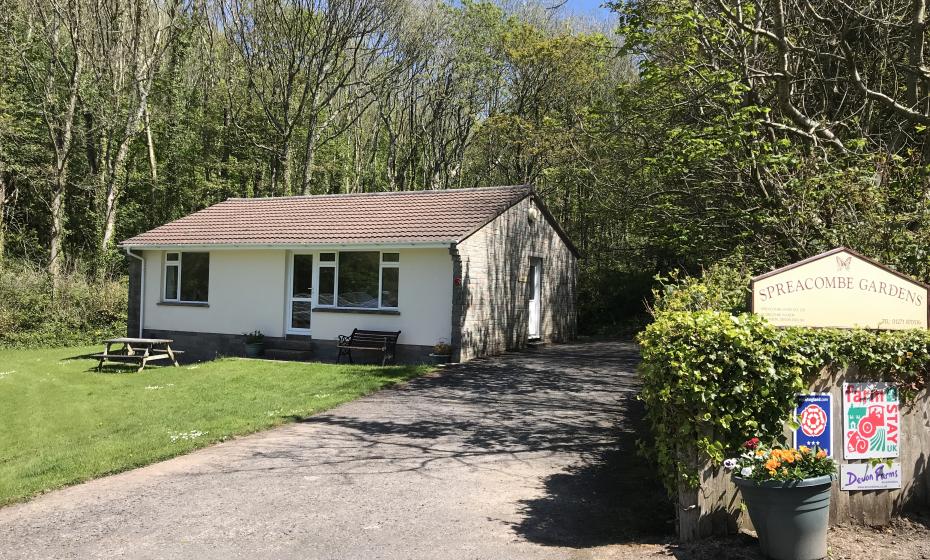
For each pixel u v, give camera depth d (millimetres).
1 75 27875
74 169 31297
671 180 14266
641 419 9891
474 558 5059
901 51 12234
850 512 5359
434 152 40344
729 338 4980
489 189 20281
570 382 13438
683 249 13039
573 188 29922
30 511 6406
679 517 5242
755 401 5004
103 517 6148
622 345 21359
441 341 16703
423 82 37906
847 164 9703
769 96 12133
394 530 5668
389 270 17469
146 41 31484
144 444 8875
